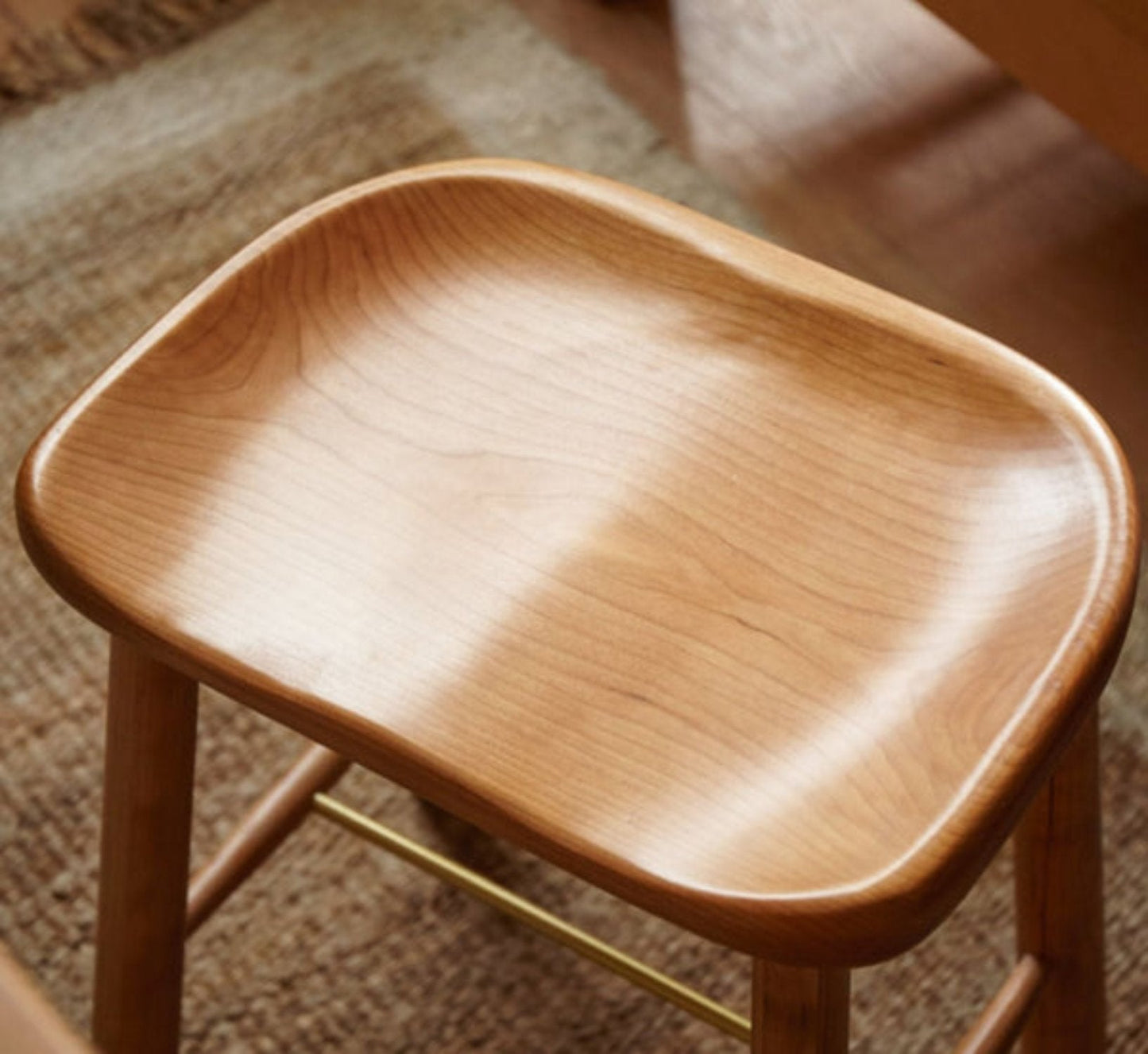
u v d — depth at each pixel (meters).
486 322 1.02
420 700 0.82
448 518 0.92
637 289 1.02
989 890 1.54
